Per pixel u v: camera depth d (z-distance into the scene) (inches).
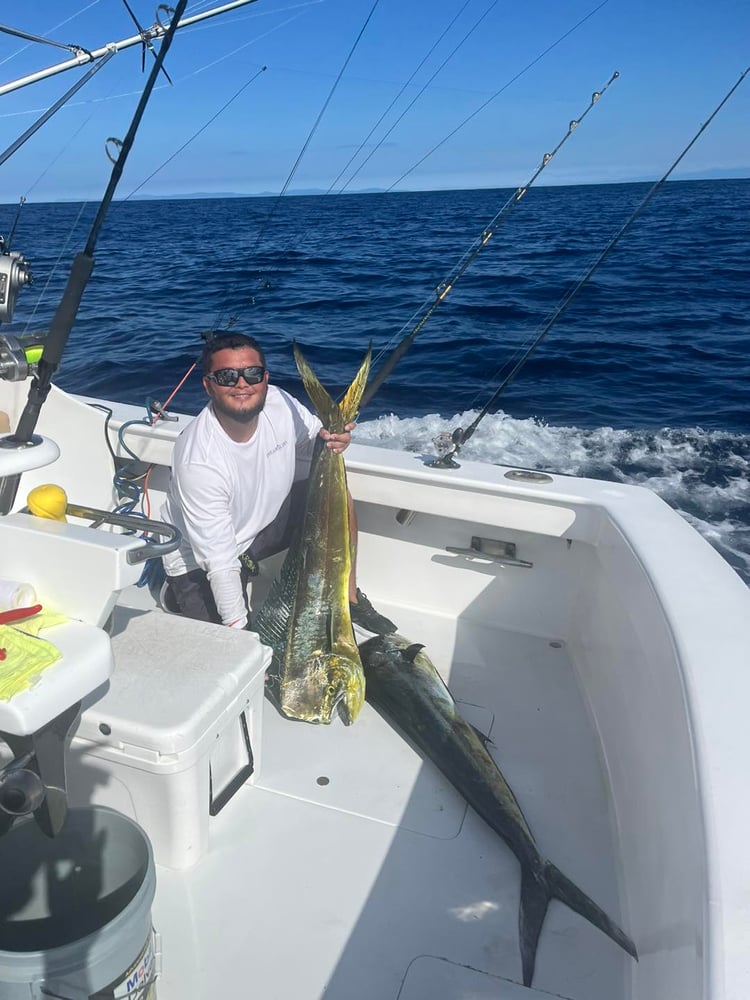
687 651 64.7
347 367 417.1
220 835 78.9
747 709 57.7
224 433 97.7
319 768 88.6
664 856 59.7
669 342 485.4
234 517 102.5
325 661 96.2
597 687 97.8
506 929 69.6
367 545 123.0
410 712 94.1
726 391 376.8
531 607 116.5
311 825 80.4
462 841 79.0
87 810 61.2
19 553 63.0
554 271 778.8
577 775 89.0
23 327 379.6
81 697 57.5
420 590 122.1
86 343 436.1
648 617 76.5
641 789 72.1
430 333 503.8
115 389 353.4
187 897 72.0
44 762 57.4
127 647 77.9
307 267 746.2
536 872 73.7
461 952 67.3
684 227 1298.0
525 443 303.7
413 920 70.2
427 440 301.1
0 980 49.8
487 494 105.8
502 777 83.6
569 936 69.1
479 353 453.7
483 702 101.4
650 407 353.7
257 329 496.1
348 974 65.2
